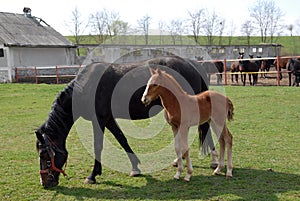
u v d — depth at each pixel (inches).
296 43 2054.6
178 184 189.3
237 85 714.2
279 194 168.7
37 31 1198.9
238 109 420.8
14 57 1017.5
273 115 376.2
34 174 212.8
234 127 326.0
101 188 188.4
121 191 182.9
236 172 204.1
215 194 172.2
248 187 179.9
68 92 190.9
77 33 1777.8
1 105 534.0
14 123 392.8
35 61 1089.4
